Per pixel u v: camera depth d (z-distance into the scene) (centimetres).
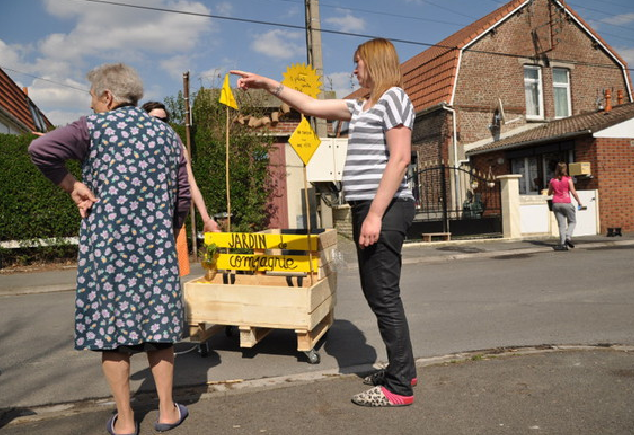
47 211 1021
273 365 395
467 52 1777
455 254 1081
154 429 278
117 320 243
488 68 1802
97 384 368
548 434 257
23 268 998
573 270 848
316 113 333
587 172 1404
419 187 1728
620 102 1867
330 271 438
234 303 397
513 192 1326
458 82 1761
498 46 1820
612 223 1416
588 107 1961
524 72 1877
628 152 1434
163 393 274
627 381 328
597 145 1395
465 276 831
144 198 250
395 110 277
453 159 1747
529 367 363
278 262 405
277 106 1245
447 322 525
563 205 1126
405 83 2084
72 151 242
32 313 646
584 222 1396
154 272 252
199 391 340
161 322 252
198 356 425
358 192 295
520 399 304
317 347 443
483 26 1794
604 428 262
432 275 856
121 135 248
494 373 353
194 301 407
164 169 258
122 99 261
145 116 260
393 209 289
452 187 1744
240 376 371
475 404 299
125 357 260
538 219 1359
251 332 397
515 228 1328
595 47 1973
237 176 1144
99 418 300
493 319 531
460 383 335
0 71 1642
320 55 1213
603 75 1992
